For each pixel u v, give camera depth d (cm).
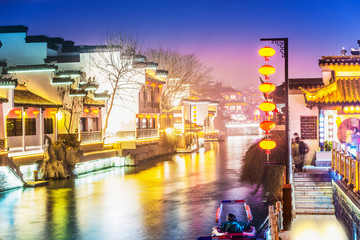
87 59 5247
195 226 2197
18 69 3950
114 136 5225
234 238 1712
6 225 2241
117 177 3972
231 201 2530
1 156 3231
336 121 2819
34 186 3412
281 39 2055
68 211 2550
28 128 3769
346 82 2859
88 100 4762
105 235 2055
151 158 5844
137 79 5262
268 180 2956
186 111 7631
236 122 14925
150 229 2152
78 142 4228
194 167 4688
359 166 1717
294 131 3002
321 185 2391
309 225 2053
